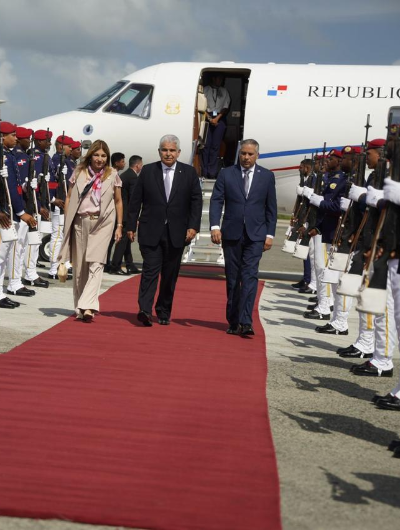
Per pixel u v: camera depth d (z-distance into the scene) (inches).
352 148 353.4
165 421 202.2
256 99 625.0
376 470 175.9
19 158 404.8
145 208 337.7
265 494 156.8
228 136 669.9
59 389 227.5
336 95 618.5
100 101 642.8
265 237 328.2
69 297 409.4
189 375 253.6
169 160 335.6
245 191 328.2
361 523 146.6
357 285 250.4
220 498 153.8
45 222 419.2
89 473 163.9
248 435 194.1
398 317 214.7
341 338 342.0
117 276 519.8
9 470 163.2
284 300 454.9
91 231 334.0
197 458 175.9
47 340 293.4
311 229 385.1
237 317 332.2
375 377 266.8
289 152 623.8
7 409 205.2
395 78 618.8
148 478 162.7
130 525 140.8
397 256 195.0
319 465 177.2
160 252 336.8
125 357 274.1
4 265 358.9
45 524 141.3
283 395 236.8
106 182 333.4
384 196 193.3
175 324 348.2
